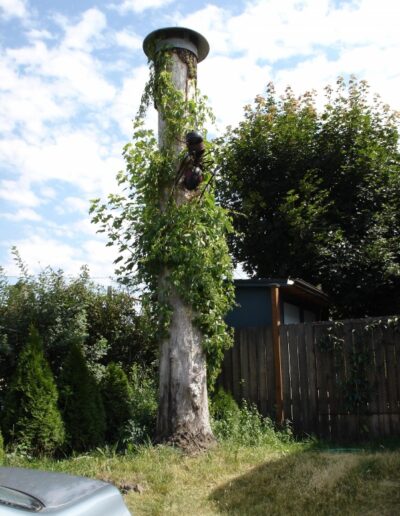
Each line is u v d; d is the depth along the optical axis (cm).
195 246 837
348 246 1396
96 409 862
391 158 1544
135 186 875
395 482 609
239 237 1553
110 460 737
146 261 859
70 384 855
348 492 596
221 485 650
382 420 911
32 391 798
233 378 1042
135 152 873
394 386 907
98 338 1173
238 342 1049
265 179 1555
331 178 1504
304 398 979
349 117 1517
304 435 966
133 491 627
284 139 1523
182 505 589
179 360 838
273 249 1516
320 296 1234
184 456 764
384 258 1358
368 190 1480
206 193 873
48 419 796
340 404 948
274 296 1034
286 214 1435
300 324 1000
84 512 250
